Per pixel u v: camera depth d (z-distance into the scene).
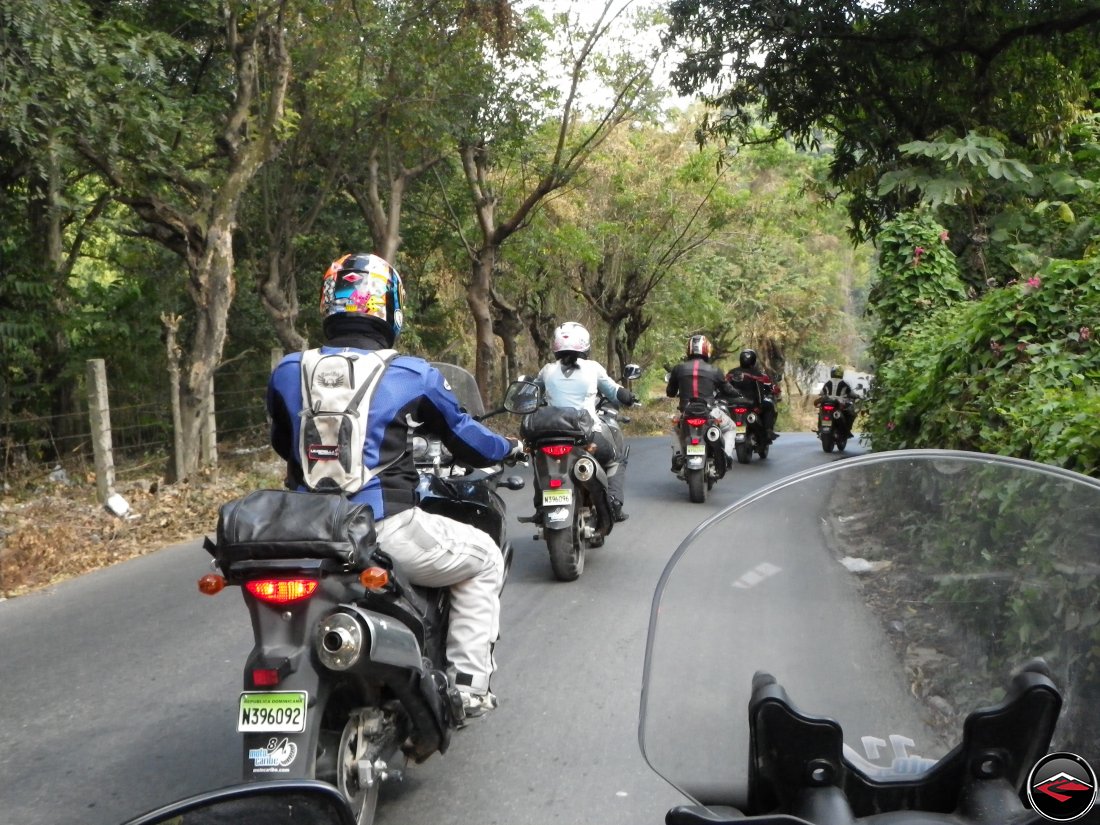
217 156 14.51
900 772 2.22
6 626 6.71
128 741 4.67
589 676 5.39
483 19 14.29
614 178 26.80
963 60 14.57
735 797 2.27
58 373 14.32
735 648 2.30
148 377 15.92
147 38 11.16
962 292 11.65
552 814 3.86
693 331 37.28
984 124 14.32
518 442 4.66
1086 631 2.22
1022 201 12.49
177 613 6.84
